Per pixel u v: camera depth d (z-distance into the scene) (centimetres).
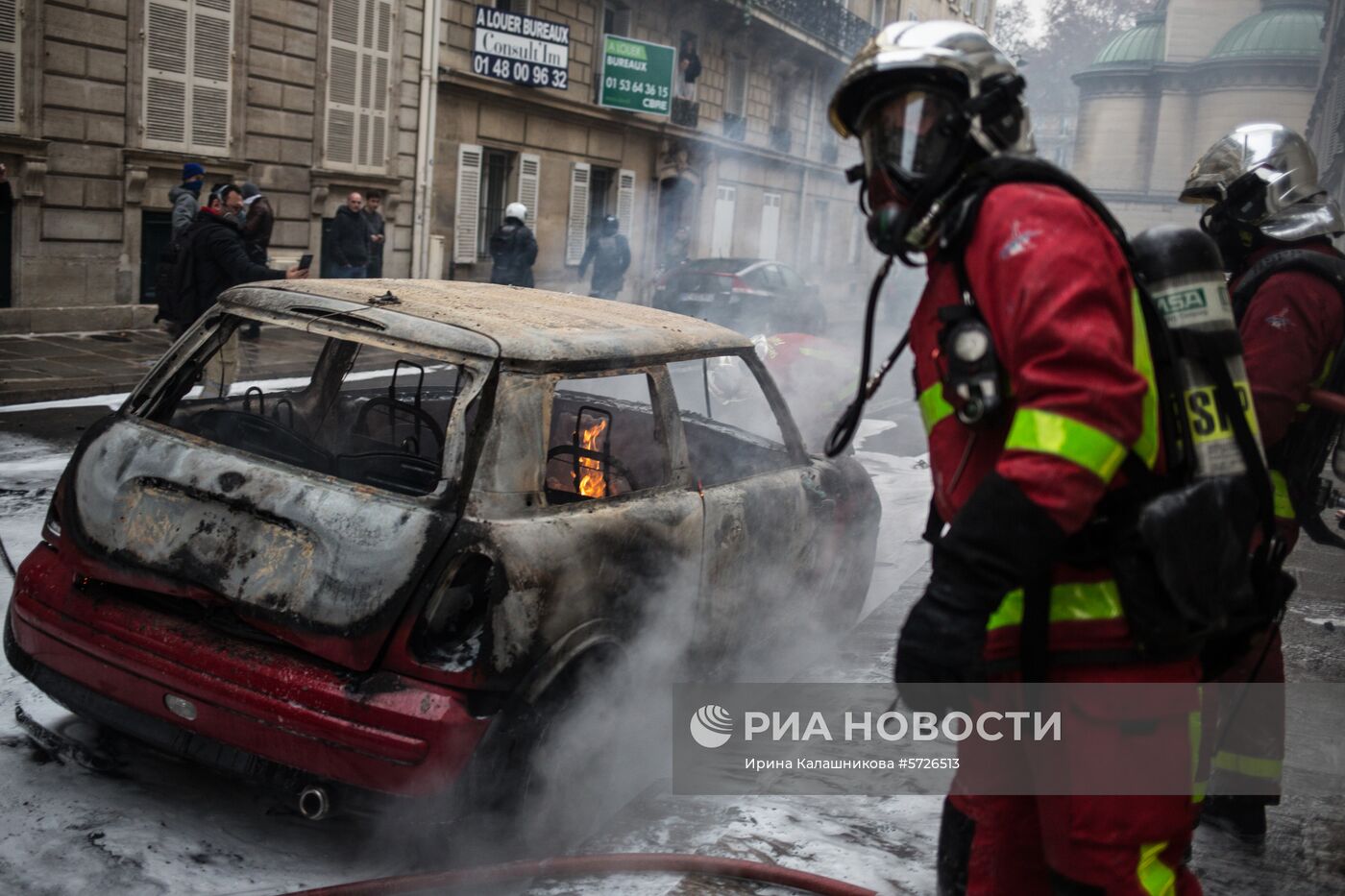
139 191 1412
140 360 1191
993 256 166
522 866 280
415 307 338
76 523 323
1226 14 4869
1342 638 505
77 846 289
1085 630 174
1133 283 173
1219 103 4803
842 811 333
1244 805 316
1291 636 504
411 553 282
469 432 294
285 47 1608
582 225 2412
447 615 285
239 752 290
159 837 298
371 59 1762
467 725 274
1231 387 186
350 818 317
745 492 379
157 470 317
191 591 299
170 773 335
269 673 284
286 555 291
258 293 357
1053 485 153
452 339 311
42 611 321
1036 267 160
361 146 1770
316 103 1677
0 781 321
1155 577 169
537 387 304
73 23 1312
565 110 2278
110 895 269
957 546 157
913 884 292
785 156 3253
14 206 1286
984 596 156
